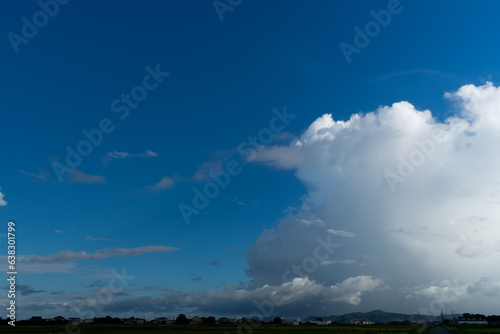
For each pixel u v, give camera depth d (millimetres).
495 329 113938
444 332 98500
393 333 106625
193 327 154750
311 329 141500
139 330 122438
